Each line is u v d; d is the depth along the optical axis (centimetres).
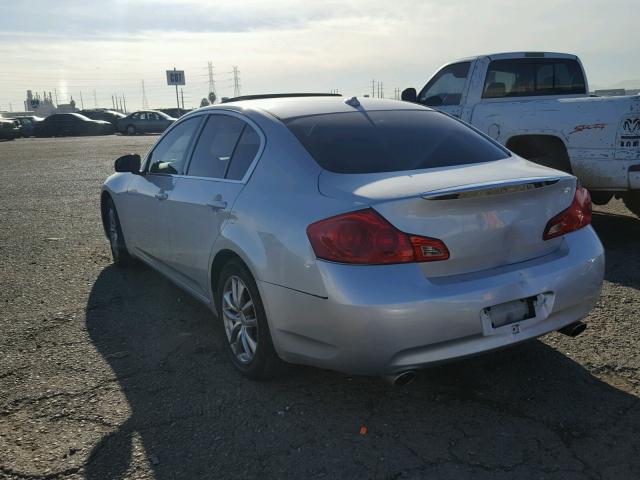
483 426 292
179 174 437
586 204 334
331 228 276
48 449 282
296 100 395
